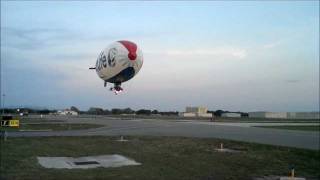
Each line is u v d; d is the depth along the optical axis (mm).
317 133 57656
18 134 48438
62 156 26219
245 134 53656
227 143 37438
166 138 42656
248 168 22375
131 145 34375
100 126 74812
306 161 26031
